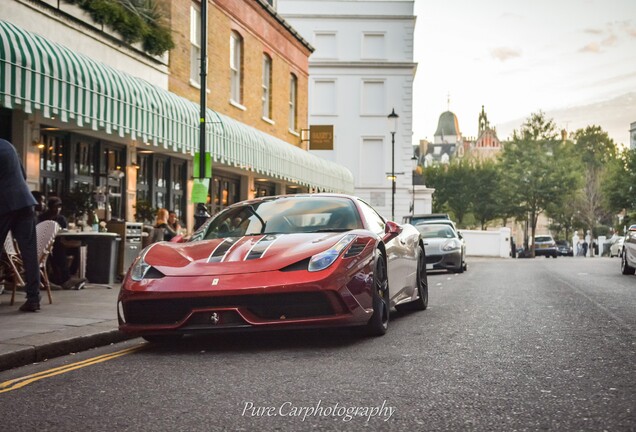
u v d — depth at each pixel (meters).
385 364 5.09
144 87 13.31
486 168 68.56
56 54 10.53
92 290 10.92
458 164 70.00
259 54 22.88
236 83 21.36
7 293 10.26
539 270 19.97
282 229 6.78
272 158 20.30
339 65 43.38
